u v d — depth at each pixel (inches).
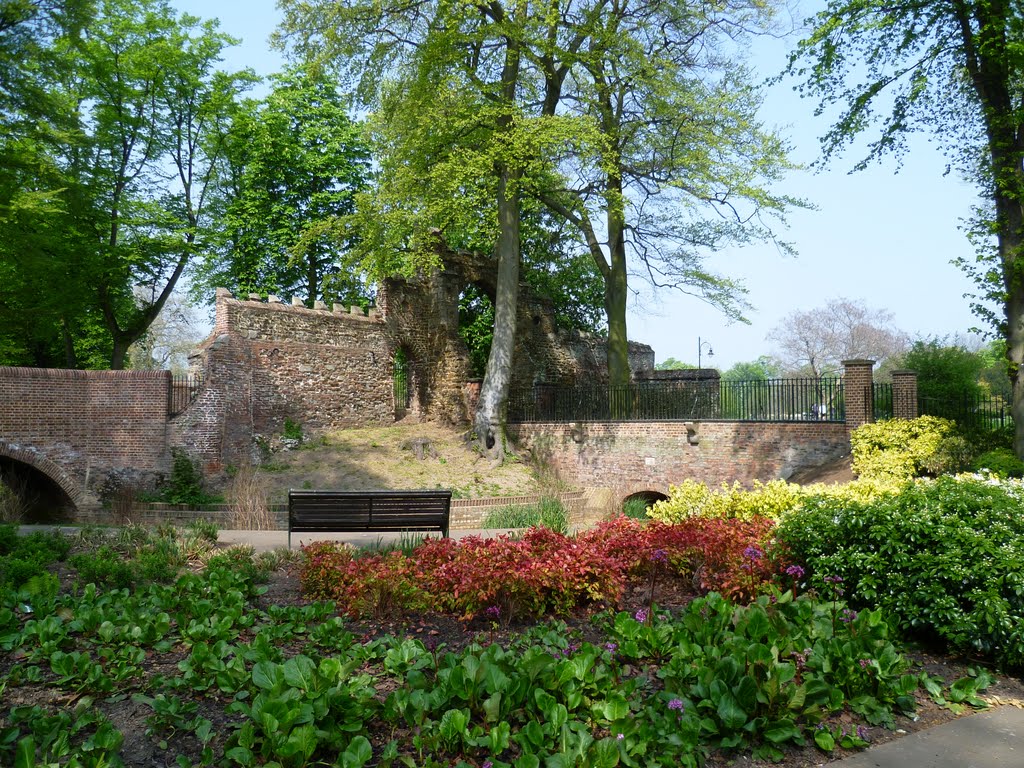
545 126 957.2
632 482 1029.2
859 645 232.5
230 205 1310.3
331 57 1015.0
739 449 929.5
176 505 841.5
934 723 214.1
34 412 840.9
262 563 394.0
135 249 1097.4
